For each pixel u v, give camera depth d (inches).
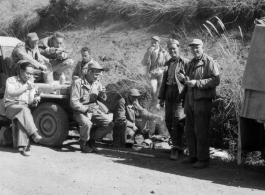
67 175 239.5
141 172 252.1
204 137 267.3
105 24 486.6
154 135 362.3
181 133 304.5
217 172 260.1
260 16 402.3
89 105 295.6
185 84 283.6
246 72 237.3
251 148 265.9
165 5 452.1
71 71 441.4
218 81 263.0
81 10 509.7
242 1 410.6
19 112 274.8
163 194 215.0
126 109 339.0
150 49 369.7
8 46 328.8
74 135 356.8
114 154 297.7
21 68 280.4
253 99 238.4
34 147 295.9
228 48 391.2
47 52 339.3
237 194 217.6
